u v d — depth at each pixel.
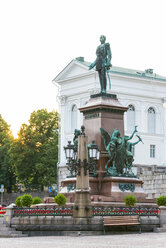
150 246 17.62
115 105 28.25
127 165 27.89
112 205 25.41
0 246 18.92
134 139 90.94
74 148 26.59
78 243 19.27
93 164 23.84
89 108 28.44
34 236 23.94
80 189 23.45
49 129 99.06
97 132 27.89
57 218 23.69
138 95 91.69
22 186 108.69
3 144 111.62
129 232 23.88
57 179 84.50
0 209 52.81
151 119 93.88
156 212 24.98
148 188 66.75
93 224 23.09
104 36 29.75
